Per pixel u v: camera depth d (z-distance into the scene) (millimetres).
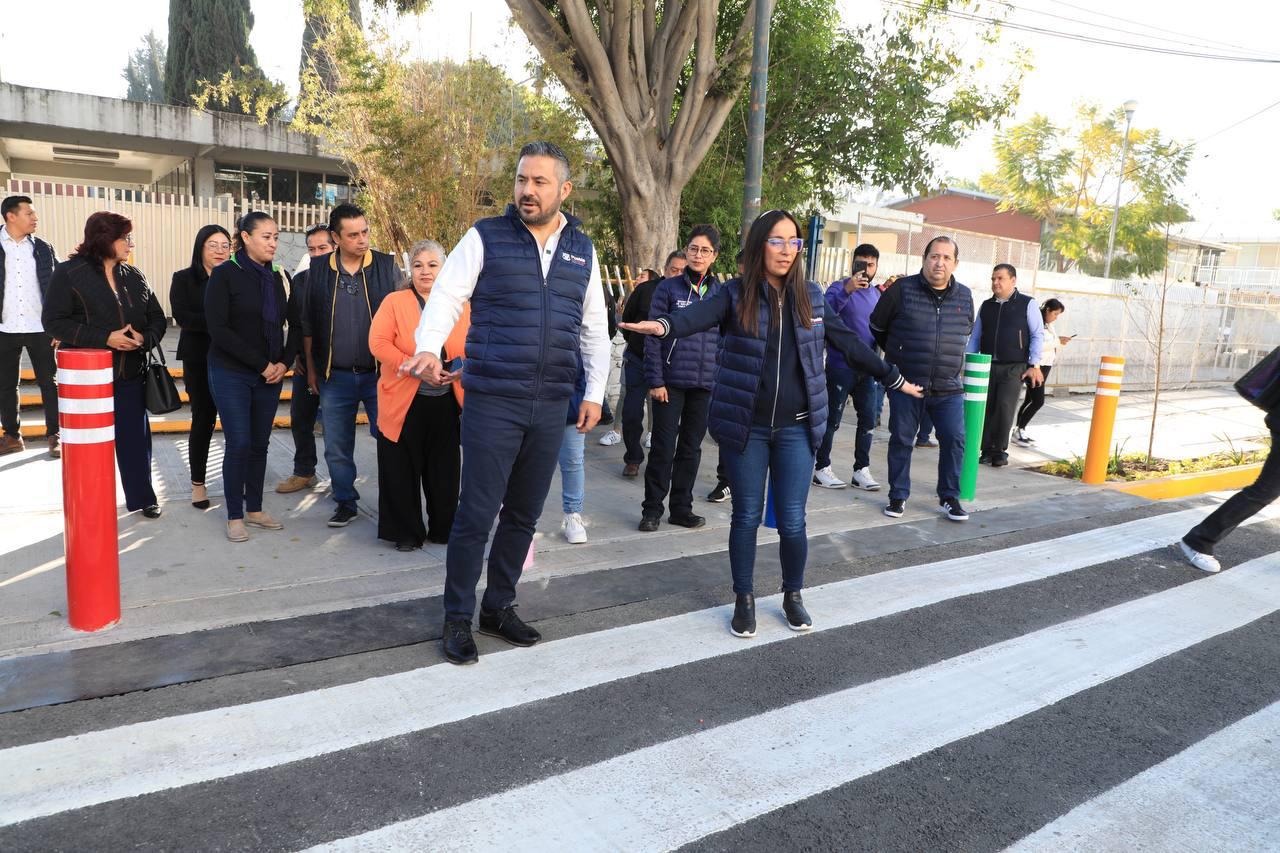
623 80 10984
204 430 5391
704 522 5742
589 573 4633
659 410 5410
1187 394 16344
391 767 2682
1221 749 3066
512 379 3344
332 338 5074
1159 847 2480
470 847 2316
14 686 3055
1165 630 4207
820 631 3984
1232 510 5129
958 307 5922
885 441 9344
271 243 4789
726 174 14250
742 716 3131
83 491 3422
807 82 14234
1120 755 2998
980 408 6379
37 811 2369
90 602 3508
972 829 2520
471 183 11039
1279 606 4613
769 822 2504
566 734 2941
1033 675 3627
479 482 3402
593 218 14539
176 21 23562
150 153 18281
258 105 13555
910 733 3078
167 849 2248
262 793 2510
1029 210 40406
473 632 3766
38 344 6520
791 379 3820
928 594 4555
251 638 3562
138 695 3041
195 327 5270
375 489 6129
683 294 5535
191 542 4789
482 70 11047
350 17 11109
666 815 2510
